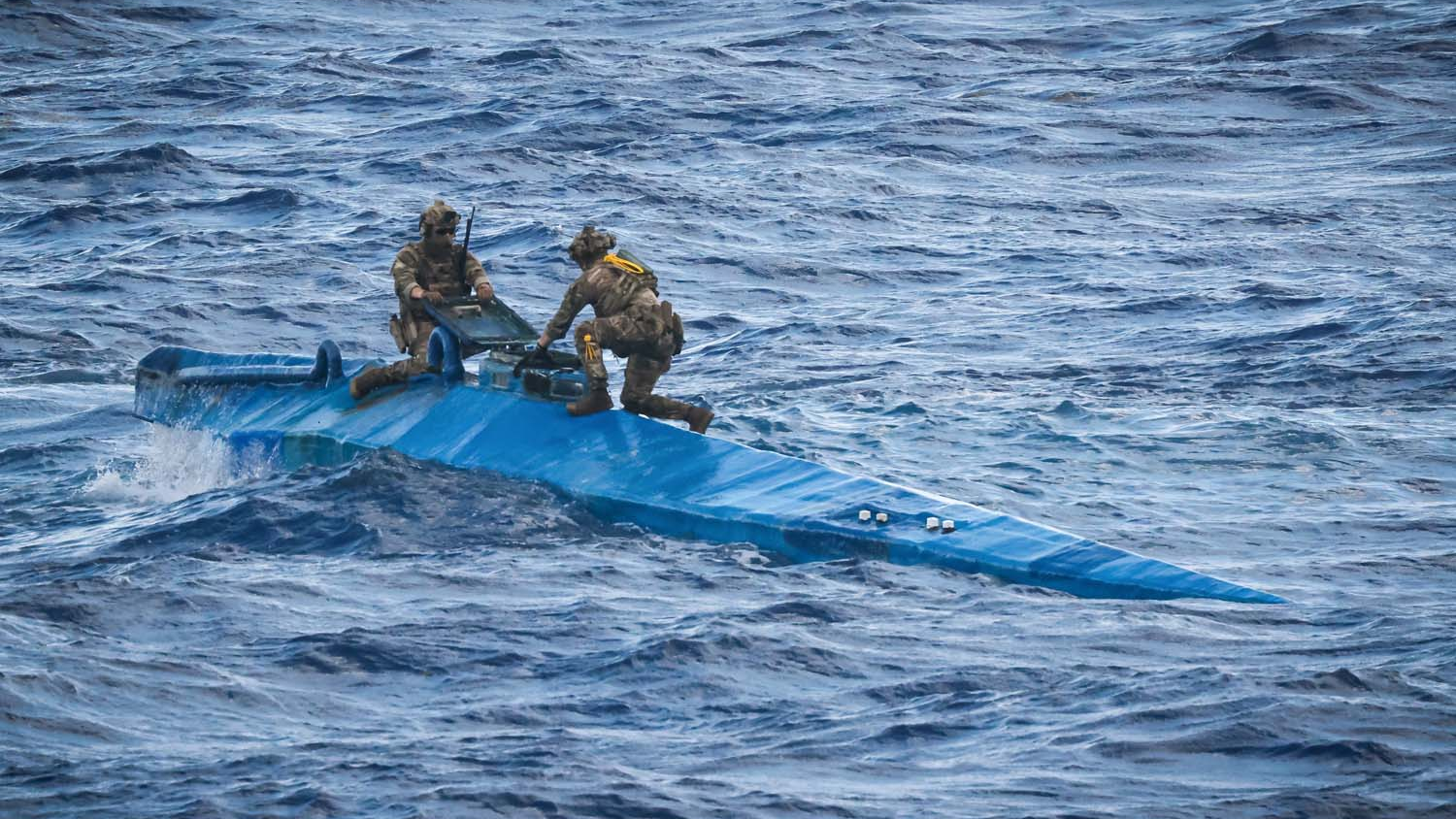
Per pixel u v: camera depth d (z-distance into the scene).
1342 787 27.75
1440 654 34.81
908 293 104.25
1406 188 141.12
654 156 159.12
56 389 79.44
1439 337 79.88
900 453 59.84
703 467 50.34
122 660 34.50
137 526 50.84
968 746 30.16
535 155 154.50
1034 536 43.72
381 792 27.94
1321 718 30.73
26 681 32.59
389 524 47.81
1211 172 155.38
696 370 81.81
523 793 27.77
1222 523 49.59
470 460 53.19
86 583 40.25
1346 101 189.75
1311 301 93.12
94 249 120.31
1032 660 35.22
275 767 29.00
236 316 98.44
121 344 91.56
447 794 27.69
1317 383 71.50
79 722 31.03
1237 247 114.25
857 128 173.62
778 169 150.25
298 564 43.94
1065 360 80.50
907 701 32.69
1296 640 36.56
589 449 52.03
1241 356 78.75
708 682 33.62
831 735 30.78
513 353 56.31
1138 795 27.73
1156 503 52.44
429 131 175.88
